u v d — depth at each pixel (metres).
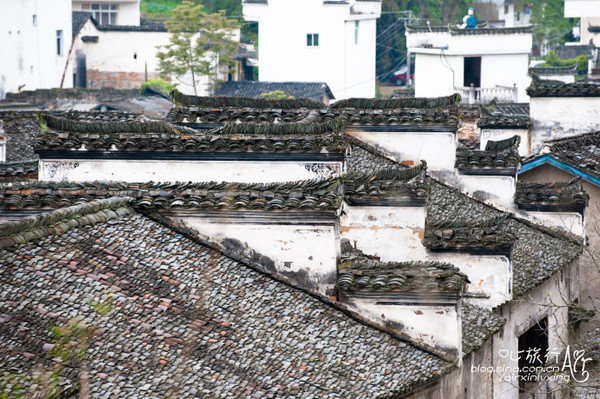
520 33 107.56
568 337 39.59
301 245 26.03
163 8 159.00
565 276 39.81
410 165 40.00
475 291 31.14
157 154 30.58
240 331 23.03
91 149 30.53
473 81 110.00
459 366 25.58
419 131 39.94
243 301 24.20
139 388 20.05
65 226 24.36
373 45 136.75
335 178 27.25
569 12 139.38
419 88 112.00
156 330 22.02
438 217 38.00
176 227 26.09
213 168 30.59
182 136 30.59
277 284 25.39
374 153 39.66
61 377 19.45
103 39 126.50
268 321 23.83
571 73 105.69
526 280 35.31
